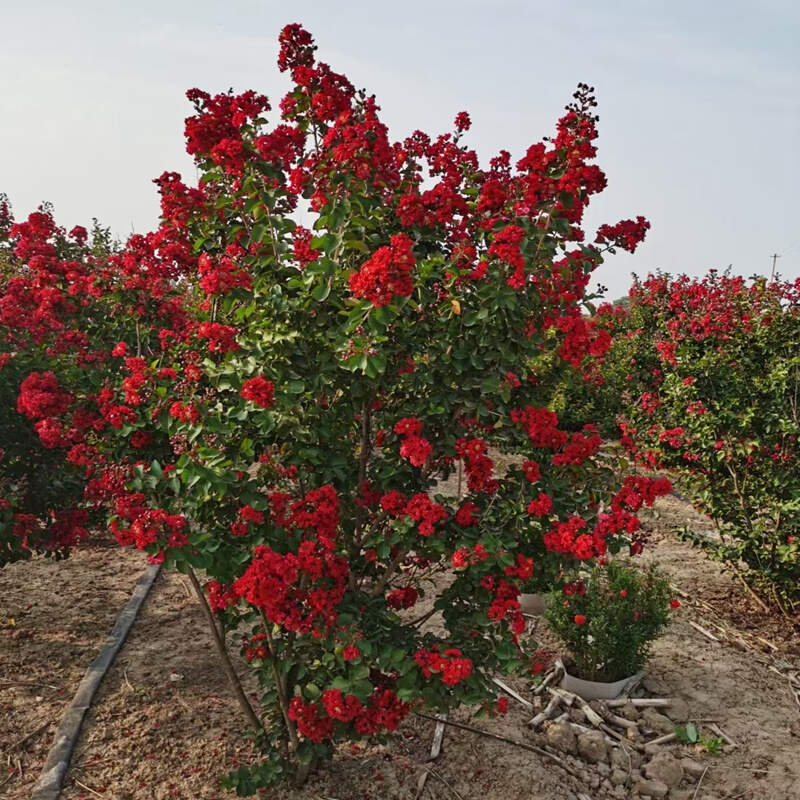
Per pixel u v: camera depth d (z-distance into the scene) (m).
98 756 3.72
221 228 3.90
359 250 3.45
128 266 4.10
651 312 12.16
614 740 4.17
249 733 3.57
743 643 5.45
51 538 4.79
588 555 3.13
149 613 5.33
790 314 6.60
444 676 2.98
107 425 3.64
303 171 3.54
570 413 11.26
